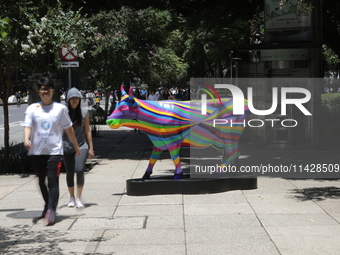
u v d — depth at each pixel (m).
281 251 5.94
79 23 14.74
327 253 5.84
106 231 6.95
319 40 17.53
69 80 13.39
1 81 13.41
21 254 5.98
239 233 6.73
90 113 32.16
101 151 16.98
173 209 8.22
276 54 17.38
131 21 27.94
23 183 10.95
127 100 9.23
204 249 6.07
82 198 9.20
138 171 12.45
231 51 18.27
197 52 38.00
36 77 13.55
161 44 30.55
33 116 7.39
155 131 9.49
